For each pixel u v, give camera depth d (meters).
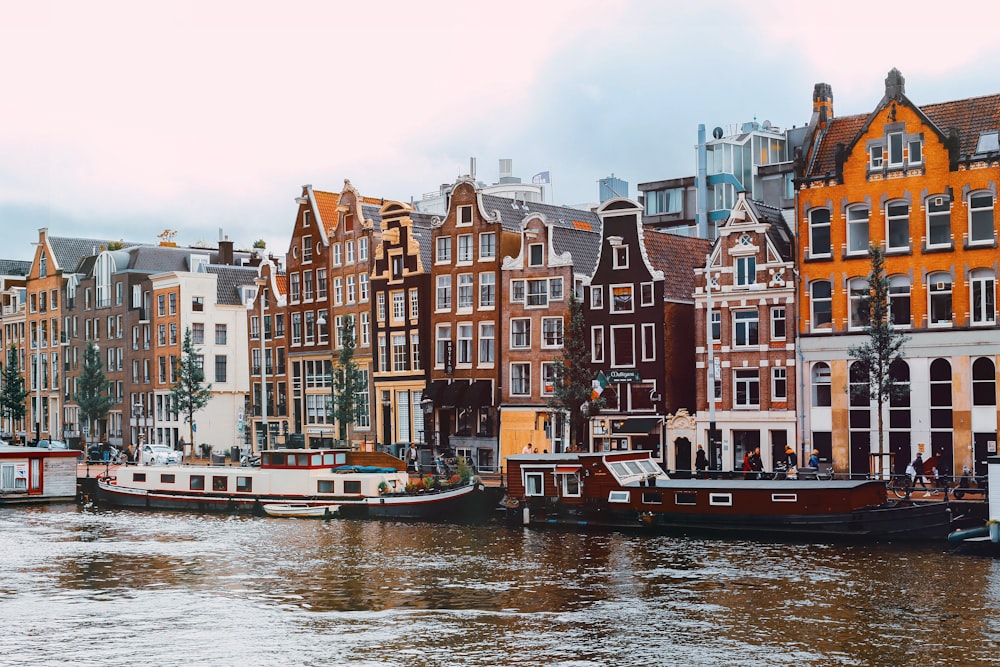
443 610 43.59
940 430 66.44
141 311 118.50
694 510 58.09
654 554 53.31
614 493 60.25
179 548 58.22
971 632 39.16
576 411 71.94
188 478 75.62
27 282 140.75
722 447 72.44
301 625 41.78
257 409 108.06
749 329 71.88
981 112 67.75
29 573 51.81
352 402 87.38
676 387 75.75
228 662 37.38
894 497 59.12
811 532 55.38
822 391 70.12
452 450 85.31
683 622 41.03
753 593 44.81
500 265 83.69
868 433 68.38
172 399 104.75
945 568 48.53
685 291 77.38
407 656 37.78
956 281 65.94
